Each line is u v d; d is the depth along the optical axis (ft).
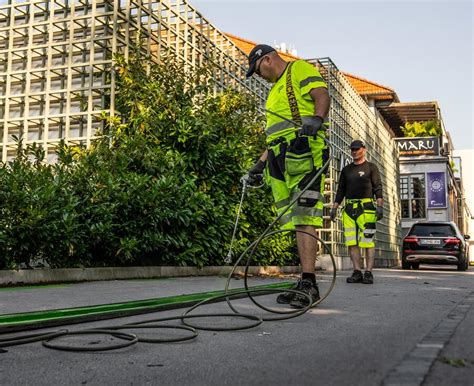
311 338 8.89
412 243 49.39
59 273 18.71
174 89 26.30
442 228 49.44
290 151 12.71
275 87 13.44
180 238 23.45
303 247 12.96
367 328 9.87
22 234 17.40
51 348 8.14
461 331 9.49
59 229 18.30
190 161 25.14
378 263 64.18
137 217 21.63
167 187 22.08
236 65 37.68
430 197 87.51
